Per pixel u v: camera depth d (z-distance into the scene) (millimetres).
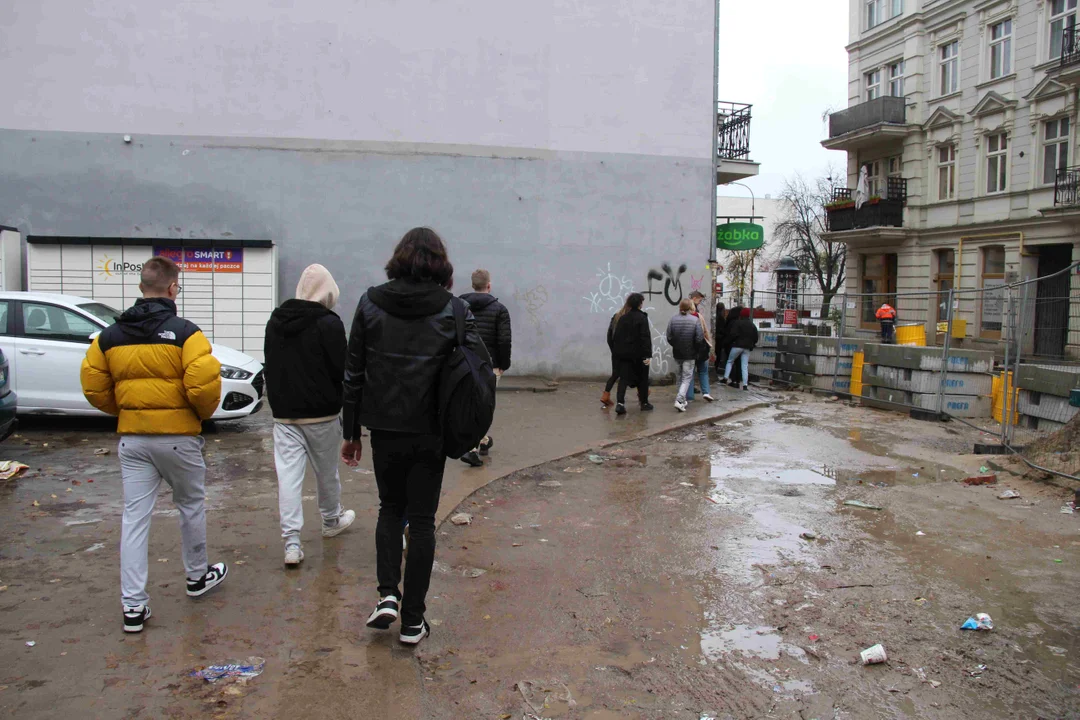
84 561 4707
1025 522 6066
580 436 9398
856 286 32125
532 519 6023
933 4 27922
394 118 13547
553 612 4246
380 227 13547
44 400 8523
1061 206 22172
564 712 3229
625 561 5102
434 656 3658
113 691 3203
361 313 3730
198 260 12594
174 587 4316
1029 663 3742
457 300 3707
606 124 14328
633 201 14477
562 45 14109
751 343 14641
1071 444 7500
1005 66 25297
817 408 12609
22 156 12602
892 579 4832
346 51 13352
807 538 5621
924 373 11469
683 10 14555
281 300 13297
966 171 26734
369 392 3658
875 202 29172
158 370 3711
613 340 11047
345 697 3244
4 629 3740
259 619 3947
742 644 3920
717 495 6855
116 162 12789
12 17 12500
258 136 13125
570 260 14266
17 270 12375
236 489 6500
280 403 4672
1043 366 8695
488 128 13875
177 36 12867
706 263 14852
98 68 12695
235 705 3145
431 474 3701
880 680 3568
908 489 7121
